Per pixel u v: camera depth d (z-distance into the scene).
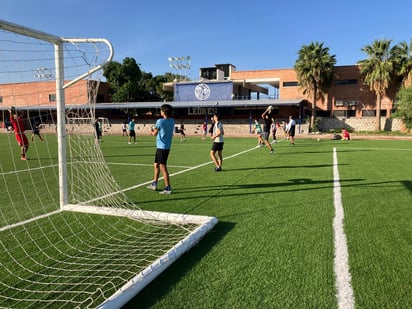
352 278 3.10
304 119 37.59
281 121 38.75
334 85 40.62
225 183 7.71
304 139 26.59
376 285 2.97
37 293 2.91
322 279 3.08
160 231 4.45
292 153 14.85
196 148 18.34
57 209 5.64
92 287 2.99
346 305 2.66
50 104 8.02
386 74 35.03
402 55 35.44
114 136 32.97
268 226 4.59
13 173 9.54
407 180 7.92
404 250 3.75
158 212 5.06
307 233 4.30
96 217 5.12
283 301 2.72
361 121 38.31
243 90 50.94
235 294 2.83
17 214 5.36
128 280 3.10
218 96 44.25
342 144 20.56
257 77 45.41
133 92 53.31
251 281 3.05
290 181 7.89
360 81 39.47
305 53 37.88
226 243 3.97
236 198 6.23
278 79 44.47
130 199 6.23
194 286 2.97
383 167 10.19
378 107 36.62
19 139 12.66
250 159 12.59
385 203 5.80
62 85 5.62
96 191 7.04
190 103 41.84
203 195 6.50
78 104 6.58
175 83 46.00
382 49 35.44
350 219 4.89
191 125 41.50
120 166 10.96
